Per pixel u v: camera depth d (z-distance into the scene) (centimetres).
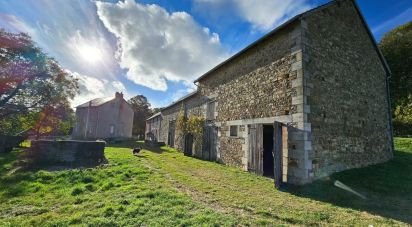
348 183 605
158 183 565
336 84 730
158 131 2303
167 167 830
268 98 751
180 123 1459
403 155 1013
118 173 679
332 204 455
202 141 1175
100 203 414
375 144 866
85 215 358
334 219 373
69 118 1702
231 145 934
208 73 1177
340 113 725
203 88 1262
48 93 1511
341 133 714
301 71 628
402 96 1848
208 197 472
